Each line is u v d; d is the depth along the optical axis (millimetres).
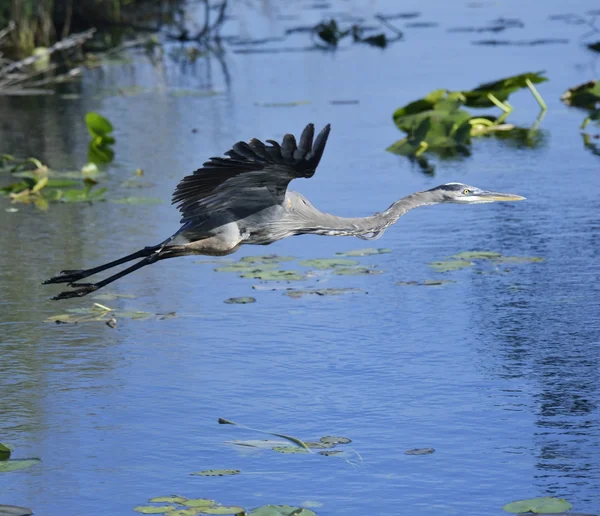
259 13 38406
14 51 30172
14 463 9039
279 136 20781
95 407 10250
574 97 23344
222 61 30172
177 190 8336
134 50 32031
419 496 8477
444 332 11883
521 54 28438
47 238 15727
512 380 10602
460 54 29000
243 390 10562
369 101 23922
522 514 8078
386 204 16578
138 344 11797
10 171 19672
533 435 9438
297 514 8055
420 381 10648
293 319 12414
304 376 10859
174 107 24359
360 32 32875
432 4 39375
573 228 15344
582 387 10383
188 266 14570
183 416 10016
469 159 19453
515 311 12414
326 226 9188
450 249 14719
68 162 20016
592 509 8172
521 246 14711
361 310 12625
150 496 8570
